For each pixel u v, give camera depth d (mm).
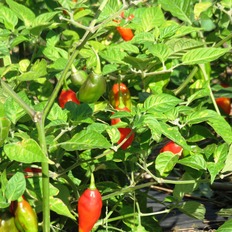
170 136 750
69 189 922
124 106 852
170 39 882
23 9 909
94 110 843
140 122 748
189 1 976
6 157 788
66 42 992
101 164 892
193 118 794
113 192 886
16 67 840
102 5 744
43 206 721
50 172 814
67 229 983
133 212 898
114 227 897
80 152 949
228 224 779
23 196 755
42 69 795
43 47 908
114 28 963
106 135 861
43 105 790
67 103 817
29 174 779
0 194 708
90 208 749
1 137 676
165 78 929
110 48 867
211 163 769
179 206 907
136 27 940
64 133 817
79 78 828
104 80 775
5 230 742
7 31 860
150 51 836
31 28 859
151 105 783
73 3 950
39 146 682
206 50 827
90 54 884
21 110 753
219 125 782
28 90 927
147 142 831
